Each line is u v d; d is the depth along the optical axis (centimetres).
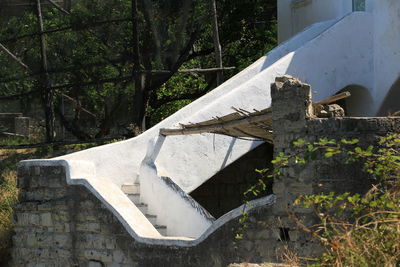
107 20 2028
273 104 1284
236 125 1423
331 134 1219
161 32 2125
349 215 1171
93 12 2086
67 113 2347
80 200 1562
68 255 1577
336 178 1209
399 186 927
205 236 1354
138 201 1694
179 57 2145
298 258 1065
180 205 1590
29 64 2103
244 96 1770
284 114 1268
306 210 1227
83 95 2130
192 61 2559
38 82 2120
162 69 2127
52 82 2103
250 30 2744
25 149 2125
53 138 2077
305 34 2002
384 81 1870
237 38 2642
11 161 2044
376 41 1903
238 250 1307
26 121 2341
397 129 1205
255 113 1360
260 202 1290
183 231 1577
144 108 2084
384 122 1202
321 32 1941
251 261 1291
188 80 2498
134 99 2036
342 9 2016
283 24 2353
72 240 1573
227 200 2012
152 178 1658
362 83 1903
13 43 2109
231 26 2588
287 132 1264
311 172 1228
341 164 1206
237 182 2019
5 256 1689
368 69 1912
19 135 2336
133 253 1462
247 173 2023
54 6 2147
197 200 1973
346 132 1209
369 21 1916
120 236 1488
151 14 2103
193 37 2177
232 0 2572
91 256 1538
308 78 1838
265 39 2773
